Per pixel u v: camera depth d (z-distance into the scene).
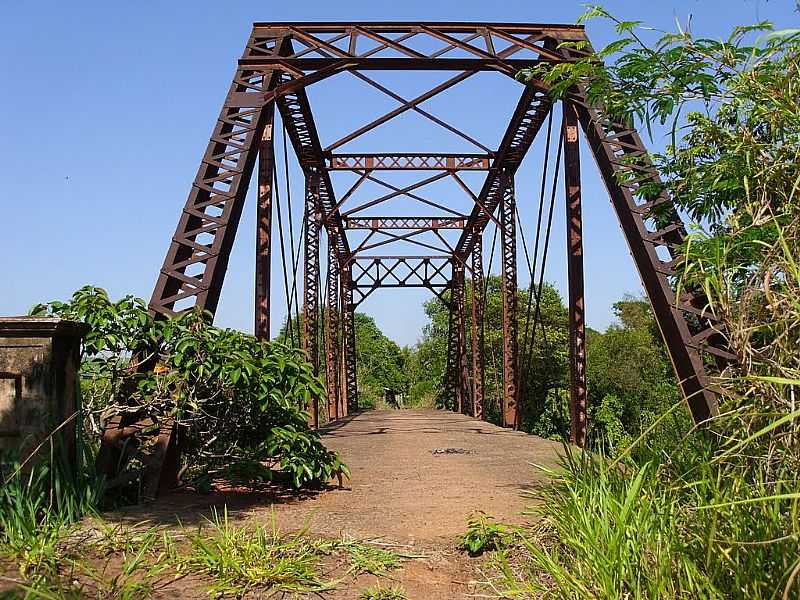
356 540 5.41
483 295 30.06
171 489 7.39
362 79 13.07
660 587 3.44
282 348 7.58
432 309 82.44
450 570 4.84
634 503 4.27
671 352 8.84
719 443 4.02
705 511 3.74
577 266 13.80
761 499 2.60
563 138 14.25
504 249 22.36
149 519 5.81
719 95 4.88
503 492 7.63
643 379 37.03
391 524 6.02
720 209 5.41
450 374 42.38
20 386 5.47
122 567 4.39
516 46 12.94
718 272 3.64
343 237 33.06
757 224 3.85
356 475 9.28
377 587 4.45
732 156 4.73
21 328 5.50
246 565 4.57
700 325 8.73
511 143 20.11
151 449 7.12
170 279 9.24
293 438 7.39
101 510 6.11
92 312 6.79
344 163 21.92
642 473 4.01
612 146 10.38
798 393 3.18
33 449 5.43
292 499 7.16
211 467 7.84
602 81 5.50
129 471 6.84
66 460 5.55
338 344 34.31
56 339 5.62
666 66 5.10
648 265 9.19
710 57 4.95
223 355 6.83
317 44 13.05
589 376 38.84
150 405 6.89
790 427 3.15
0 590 3.68
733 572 3.31
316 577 4.56
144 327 6.99
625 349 39.50
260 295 13.98
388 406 63.97
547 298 45.59
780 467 3.37
